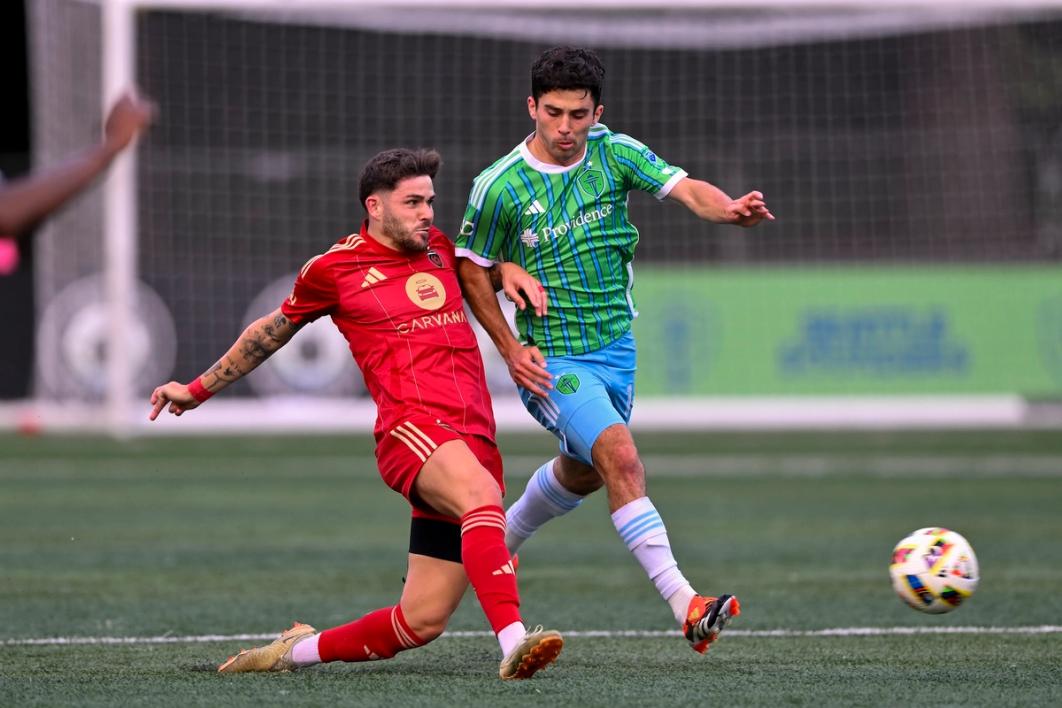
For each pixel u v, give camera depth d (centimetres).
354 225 6881
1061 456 5416
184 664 1850
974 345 6328
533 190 1877
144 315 6378
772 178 7088
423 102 7419
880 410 6312
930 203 7031
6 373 6669
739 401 6284
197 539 3372
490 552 1616
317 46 7350
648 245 6719
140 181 6612
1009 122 7150
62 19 5891
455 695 1566
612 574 2831
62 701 1547
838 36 7262
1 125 9425
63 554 3114
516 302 1827
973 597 2484
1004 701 1549
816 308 6319
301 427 6812
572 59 1783
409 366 1700
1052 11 6912
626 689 1614
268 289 6694
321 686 1638
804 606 2405
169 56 6994
